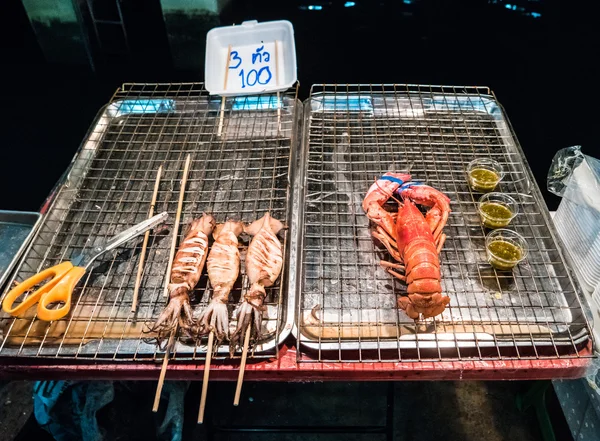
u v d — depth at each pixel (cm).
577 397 78
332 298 66
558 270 68
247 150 87
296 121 89
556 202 117
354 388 100
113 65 152
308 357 61
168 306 60
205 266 70
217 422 95
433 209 73
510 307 64
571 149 83
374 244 73
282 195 80
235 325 64
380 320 63
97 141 89
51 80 147
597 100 131
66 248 73
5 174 123
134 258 72
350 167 84
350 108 94
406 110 94
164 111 95
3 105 139
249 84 90
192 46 144
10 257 76
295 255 69
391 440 88
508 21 157
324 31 157
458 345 60
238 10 153
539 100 132
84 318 64
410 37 154
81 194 81
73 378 62
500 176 80
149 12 151
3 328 63
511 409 96
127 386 86
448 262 70
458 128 90
